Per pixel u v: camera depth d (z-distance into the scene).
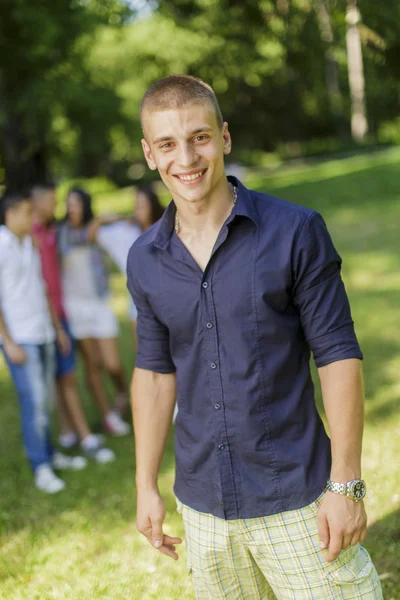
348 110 34.78
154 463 2.11
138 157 45.31
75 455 5.01
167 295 1.93
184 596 3.13
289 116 37.06
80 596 3.22
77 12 16.50
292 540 1.91
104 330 5.31
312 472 1.90
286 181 20.48
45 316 4.44
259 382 1.87
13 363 4.36
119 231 5.15
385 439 4.42
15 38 15.90
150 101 1.84
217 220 1.88
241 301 1.85
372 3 11.22
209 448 1.94
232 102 33.22
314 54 21.73
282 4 13.07
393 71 25.41
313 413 1.94
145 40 25.23
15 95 17.88
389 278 8.98
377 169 18.22
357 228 12.73
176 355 1.98
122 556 3.54
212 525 1.99
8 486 4.54
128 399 5.60
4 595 3.29
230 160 34.66
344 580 1.90
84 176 44.19
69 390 4.97
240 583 2.07
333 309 1.85
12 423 5.87
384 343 6.43
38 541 3.78
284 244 1.83
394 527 3.42
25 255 4.30
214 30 22.75
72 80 18.72
